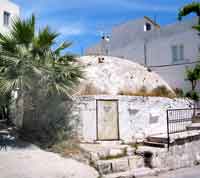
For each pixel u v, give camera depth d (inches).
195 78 778.2
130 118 480.1
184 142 454.6
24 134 437.1
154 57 934.4
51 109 442.0
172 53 885.2
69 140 423.5
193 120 609.3
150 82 592.7
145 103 502.6
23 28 399.2
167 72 889.5
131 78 565.9
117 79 541.6
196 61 813.2
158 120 516.7
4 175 299.6
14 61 376.8
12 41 398.0
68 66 425.1
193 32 831.1
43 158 357.1
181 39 863.1
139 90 550.9
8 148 379.9
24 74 378.9
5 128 478.3
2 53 386.6
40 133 430.3
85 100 457.4
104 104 462.9
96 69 548.1
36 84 397.1
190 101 619.2
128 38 1111.6
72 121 450.9
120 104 473.4
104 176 339.6
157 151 400.8
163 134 491.8
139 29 1091.9
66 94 412.8
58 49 431.2
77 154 378.9
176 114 561.6
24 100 421.1
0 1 817.5
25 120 446.0
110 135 458.3
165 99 539.8
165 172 396.8
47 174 313.4
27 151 376.2
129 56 1016.2
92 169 349.1
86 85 500.7
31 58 395.2
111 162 359.9
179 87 849.5
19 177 299.4
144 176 364.2
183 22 871.1
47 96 429.4
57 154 379.6
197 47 816.3
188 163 454.3
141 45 982.4
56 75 403.2
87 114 454.6
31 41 408.8
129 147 420.2
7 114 507.5
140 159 391.9
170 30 906.1
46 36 406.9
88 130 451.2
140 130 486.9
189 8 768.3
